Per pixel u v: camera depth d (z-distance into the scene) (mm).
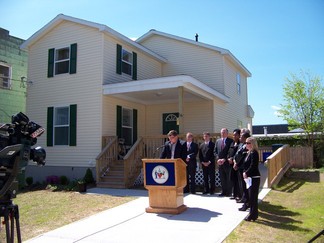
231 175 8484
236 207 7570
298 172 14336
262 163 17906
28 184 12773
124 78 14852
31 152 3809
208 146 9430
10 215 3795
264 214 6961
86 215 7316
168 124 16406
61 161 14023
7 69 17188
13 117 3604
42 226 6527
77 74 14094
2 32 17062
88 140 13516
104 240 5367
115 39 14344
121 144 13930
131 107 15570
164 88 12484
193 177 9508
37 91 15109
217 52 16969
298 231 5762
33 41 15375
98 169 11844
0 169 3422
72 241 5367
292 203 8055
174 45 18062
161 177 7145
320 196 8719
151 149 12906
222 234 5520
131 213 7250
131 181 11500
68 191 10852
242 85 21141
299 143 21250
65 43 14602
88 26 13945
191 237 5398
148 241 5246
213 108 15727
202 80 17203
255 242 5176
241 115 20516
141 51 16094
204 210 7309
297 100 20859
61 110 14453
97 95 13531
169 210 7039
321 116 20156
